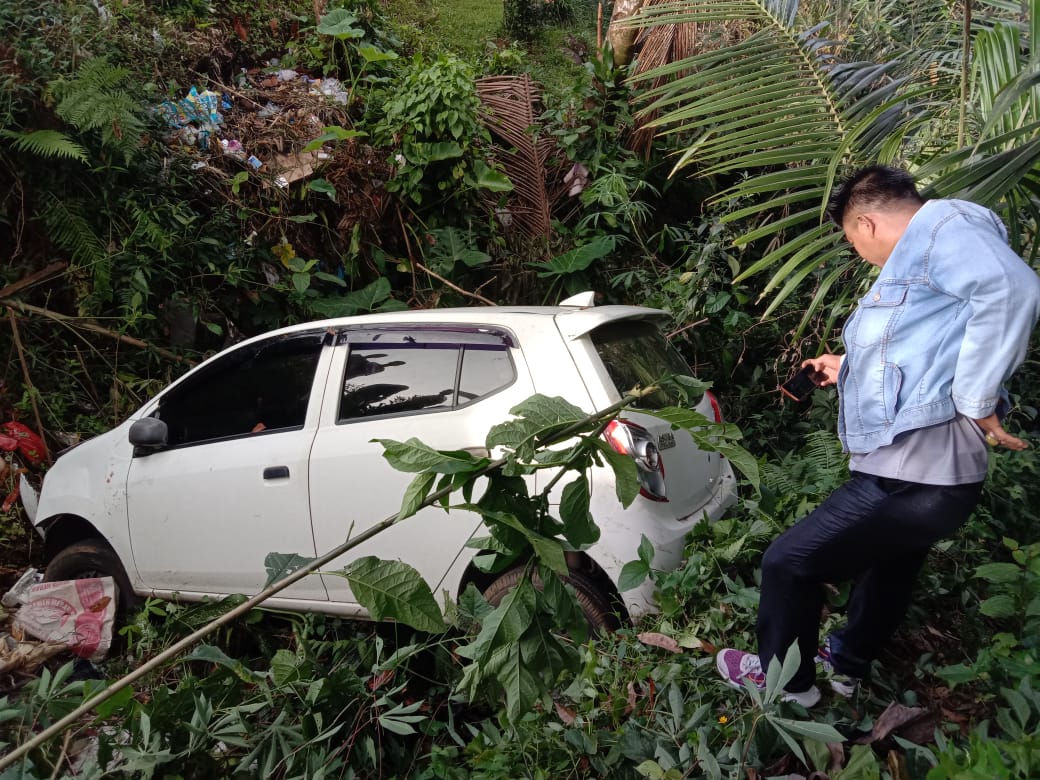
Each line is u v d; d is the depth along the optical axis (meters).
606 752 2.47
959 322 2.21
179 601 4.01
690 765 2.23
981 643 3.02
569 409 1.87
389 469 3.53
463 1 10.86
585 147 7.52
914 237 2.28
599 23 8.01
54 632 3.89
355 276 6.68
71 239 5.26
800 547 2.44
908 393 2.29
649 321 4.01
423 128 6.55
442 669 3.34
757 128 3.82
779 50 3.88
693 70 7.14
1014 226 3.17
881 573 2.61
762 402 5.90
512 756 2.52
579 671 1.89
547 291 7.04
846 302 3.88
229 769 2.52
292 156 6.55
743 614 3.07
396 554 3.55
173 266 5.73
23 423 5.11
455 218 6.98
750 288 6.26
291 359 3.96
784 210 6.38
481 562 2.00
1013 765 1.89
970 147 2.75
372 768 2.79
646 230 7.50
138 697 3.27
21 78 5.25
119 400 5.38
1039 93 3.25
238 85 7.14
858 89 3.74
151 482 4.07
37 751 2.31
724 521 3.36
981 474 2.28
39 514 4.41
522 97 7.64
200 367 4.19
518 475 1.82
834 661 2.74
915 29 5.52
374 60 7.21
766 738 2.31
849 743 2.53
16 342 5.06
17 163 5.25
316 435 3.73
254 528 3.81
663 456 3.36
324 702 2.68
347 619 3.82
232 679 2.64
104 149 5.46
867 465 2.37
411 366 3.68
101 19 6.18
